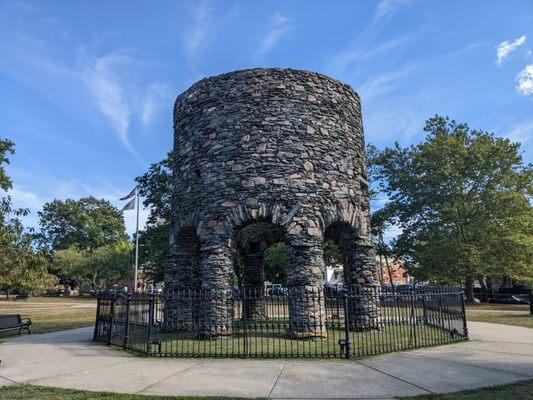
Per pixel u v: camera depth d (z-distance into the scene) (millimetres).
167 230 30844
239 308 18797
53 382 7230
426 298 15281
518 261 30609
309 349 9992
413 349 10125
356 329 13367
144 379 7352
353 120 14922
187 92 14984
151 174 32031
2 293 62500
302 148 13141
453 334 11969
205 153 13633
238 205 12664
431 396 6148
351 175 14047
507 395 6121
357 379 7227
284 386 6801
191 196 13734
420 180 33625
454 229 31500
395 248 35219
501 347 10359
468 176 32594
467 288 33250
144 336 12500
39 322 19906
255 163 12867
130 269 55844
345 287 13891
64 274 59406
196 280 14969
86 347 11359
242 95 13578
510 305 30141
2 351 10812
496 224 31328
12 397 6191
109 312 12773
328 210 13000
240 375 7574
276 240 19375
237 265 29219
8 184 21312
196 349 10367
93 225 68188
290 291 12016
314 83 13992
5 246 17297
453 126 36188
